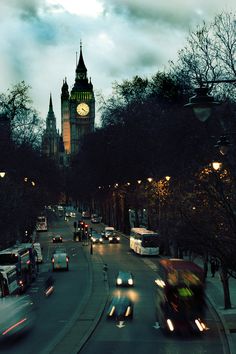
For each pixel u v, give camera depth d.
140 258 96.81
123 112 115.12
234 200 40.62
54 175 166.88
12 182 88.88
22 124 98.75
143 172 108.88
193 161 56.88
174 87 85.62
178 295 39.19
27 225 119.50
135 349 34.50
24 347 34.56
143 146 107.06
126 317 45.00
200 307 39.16
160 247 100.81
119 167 116.06
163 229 78.31
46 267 88.75
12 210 79.25
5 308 35.41
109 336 38.75
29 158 111.88
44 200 140.25
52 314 47.84
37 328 41.12
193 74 61.16
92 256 101.56
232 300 52.00
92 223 192.75
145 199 107.38
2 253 57.94
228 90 50.06
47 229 170.00
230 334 38.38
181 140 69.81
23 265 61.84
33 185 114.56
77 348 34.12
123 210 148.25
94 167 136.12
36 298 57.69
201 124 51.88
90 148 138.12
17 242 93.31
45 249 117.56
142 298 56.69
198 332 38.47
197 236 36.94
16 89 92.31
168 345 35.56
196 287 39.59
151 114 106.56
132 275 70.56
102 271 80.62
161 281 42.25
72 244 126.88
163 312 39.56
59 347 34.50
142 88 120.38
